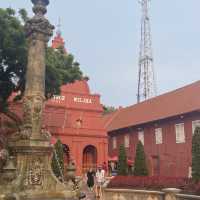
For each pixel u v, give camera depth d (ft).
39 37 47.11
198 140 76.69
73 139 121.60
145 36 175.32
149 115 134.82
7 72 72.74
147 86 172.86
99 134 127.13
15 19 66.80
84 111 127.03
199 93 117.80
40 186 42.42
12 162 42.11
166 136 121.80
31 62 46.32
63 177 58.85
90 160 126.41
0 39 66.18
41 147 43.34
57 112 121.29
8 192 40.11
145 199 61.52
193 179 66.23
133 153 138.21
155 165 125.29
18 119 76.89
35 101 44.70
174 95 133.49
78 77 83.20
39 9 48.29
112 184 77.97
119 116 162.40
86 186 77.00
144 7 173.99
